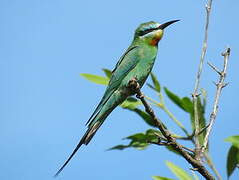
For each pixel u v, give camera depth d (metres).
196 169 5.75
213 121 5.91
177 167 5.71
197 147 5.84
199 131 6.23
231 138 5.89
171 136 5.95
